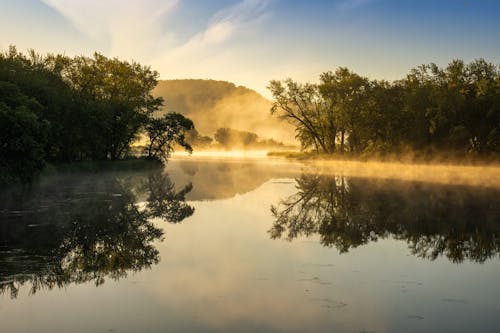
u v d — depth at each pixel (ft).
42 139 111.24
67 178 149.18
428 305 34.78
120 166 193.77
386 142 246.88
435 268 45.09
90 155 201.77
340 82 256.52
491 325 31.07
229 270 44.16
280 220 74.90
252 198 105.50
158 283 40.16
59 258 48.83
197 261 47.62
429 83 232.12
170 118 253.03
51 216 75.15
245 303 35.09
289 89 275.18
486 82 211.20
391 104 241.76
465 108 212.64
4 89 117.19
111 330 30.37
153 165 229.66
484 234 62.39
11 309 34.24
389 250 52.80
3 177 102.99
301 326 30.83
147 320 31.96
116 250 52.75
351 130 273.75
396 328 30.55
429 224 70.28
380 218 76.18
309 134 293.43
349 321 31.65
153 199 101.81
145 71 234.79
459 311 33.60
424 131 225.15
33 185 121.08
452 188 123.13
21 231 62.80
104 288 38.91
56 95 156.25
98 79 213.66
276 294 36.96
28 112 107.45
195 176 175.22
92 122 174.40
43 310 33.99
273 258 48.85
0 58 148.87
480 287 39.06
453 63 228.84
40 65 179.22
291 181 150.51
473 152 214.28
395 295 36.96
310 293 37.32
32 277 42.16
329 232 64.34
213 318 32.30
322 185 135.03
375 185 133.28
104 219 73.61
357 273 43.11
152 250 52.80
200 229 66.49
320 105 276.00
